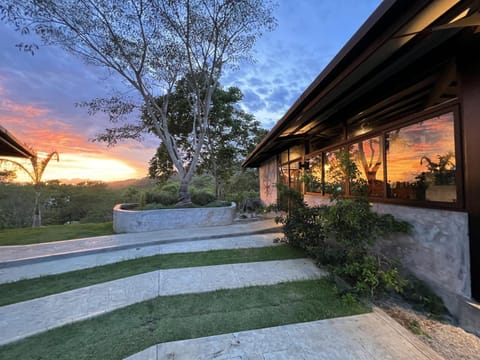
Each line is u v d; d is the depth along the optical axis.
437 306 2.49
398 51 2.43
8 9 5.62
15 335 2.30
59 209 18.09
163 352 2.00
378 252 3.50
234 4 7.16
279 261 4.28
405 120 3.07
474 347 2.02
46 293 3.21
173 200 8.91
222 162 14.54
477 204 2.20
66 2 6.21
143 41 7.48
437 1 1.66
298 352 1.96
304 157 6.77
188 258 4.55
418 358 1.87
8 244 5.83
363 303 2.74
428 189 2.77
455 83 2.61
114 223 8.01
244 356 1.93
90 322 2.51
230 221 8.22
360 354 1.92
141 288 3.30
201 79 9.33
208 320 2.47
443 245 2.53
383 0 1.85
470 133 2.27
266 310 2.64
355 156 4.22
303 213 4.44
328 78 2.99
